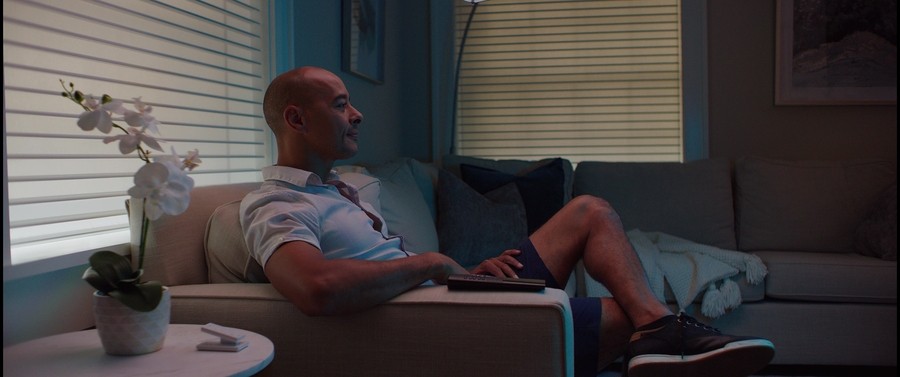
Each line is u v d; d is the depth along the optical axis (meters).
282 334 1.69
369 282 1.62
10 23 1.63
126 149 1.41
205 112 2.46
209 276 1.95
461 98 4.69
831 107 4.36
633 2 4.57
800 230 3.77
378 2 4.06
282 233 1.72
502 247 3.32
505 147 4.68
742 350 1.80
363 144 3.85
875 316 3.16
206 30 2.47
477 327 1.63
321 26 3.25
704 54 4.42
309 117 2.01
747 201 3.92
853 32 4.31
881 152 4.33
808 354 3.19
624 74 4.58
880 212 3.45
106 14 1.98
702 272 3.18
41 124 1.74
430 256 1.81
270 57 2.83
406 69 4.70
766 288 3.24
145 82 2.14
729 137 4.44
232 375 1.29
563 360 1.61
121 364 1.34
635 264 2.20
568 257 2.37
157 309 1.42
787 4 4.34
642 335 1.95
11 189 1.65
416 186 3.26
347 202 2.07
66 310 1.75
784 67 4.35
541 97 4.65
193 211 1.97
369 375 1.67
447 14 4.66
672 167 4.02
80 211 1.88
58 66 1.79
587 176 4.05
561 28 4.62
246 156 2.72
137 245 1.84
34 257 1.63
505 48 4.68
